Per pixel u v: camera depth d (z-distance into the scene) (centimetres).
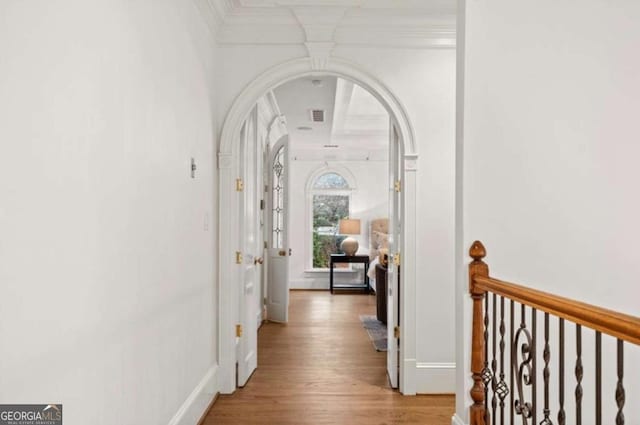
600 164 237
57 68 130
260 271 575
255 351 396
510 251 234
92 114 150
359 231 879
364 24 339
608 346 239
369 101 610
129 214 180
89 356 148
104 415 159
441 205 343
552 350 235
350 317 623
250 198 390
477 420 223
